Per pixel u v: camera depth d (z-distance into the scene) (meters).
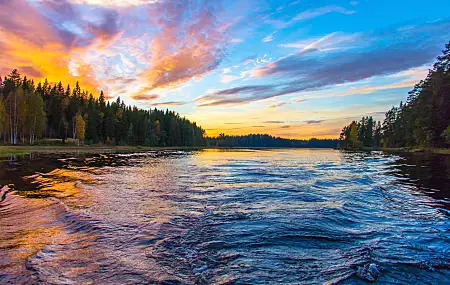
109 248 5.73
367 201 10.54
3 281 4.32
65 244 5.98
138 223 7.51
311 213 8.62
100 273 4.62
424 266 4.94
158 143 116.25
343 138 142.00
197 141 158.88
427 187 13.78
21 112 63.81
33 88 97.81
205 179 16.94
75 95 109.25
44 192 11.95
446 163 26.98
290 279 4.45
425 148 53.50
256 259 5.22
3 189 12.45
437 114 50.28
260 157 49.19
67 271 4.70
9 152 40.03
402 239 6.38
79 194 11.64
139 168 24.17
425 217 8.34
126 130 100.69
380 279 4.45
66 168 22.66
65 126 82.31
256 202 10.29
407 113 71.69
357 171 22.11
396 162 30.66
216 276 4.54
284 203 10.11
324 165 28.94
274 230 6.94
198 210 9.03
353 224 7.56
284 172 21.33
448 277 4.55
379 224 7.58
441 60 52.84
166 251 5.59
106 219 7.87
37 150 52.69
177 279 4.42
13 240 6.23
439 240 6.33
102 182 15.35
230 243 6.05
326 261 5.15
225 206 9.62
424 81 59.56
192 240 6.22
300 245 5.96
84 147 76.25
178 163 31.17
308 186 14.07
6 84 89.31
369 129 120.88
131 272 4.66
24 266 4.88
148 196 11.41
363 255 5.42
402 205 9.89
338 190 12.93
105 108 106.62
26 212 8.67
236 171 22.08
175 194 11.85
